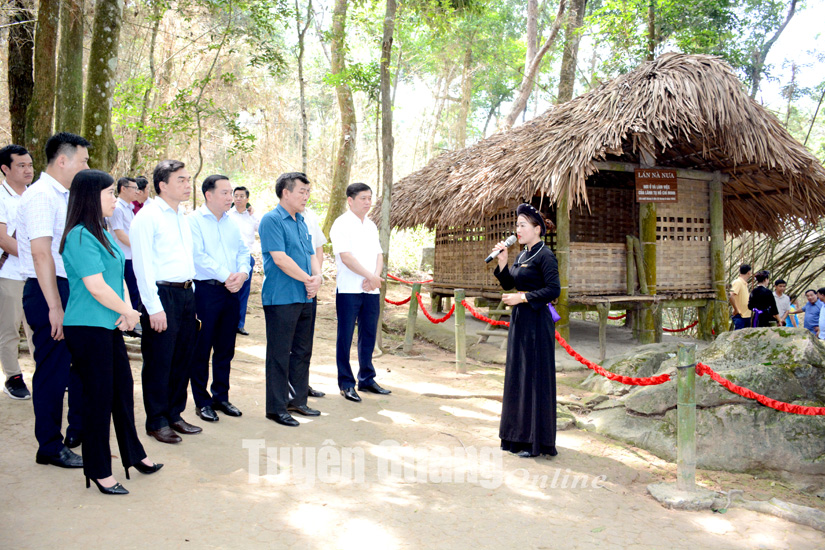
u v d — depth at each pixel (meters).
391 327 10.66
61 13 7.16
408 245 18.72
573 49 14.09
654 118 6.89
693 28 14.80
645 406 5.02
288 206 4.78
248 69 17.41
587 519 3.39
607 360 6.47
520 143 8.13
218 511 3.18
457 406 5.56
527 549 2.99
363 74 11.95
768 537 3.30
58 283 3.77
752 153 7.27
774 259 12.16
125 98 11.05
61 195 3.71
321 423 4.79
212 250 4.62
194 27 15.02
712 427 4.59
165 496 3.31
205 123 15.59
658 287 8.56
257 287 12.13
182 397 4.32
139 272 3.75
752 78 17.17
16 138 7.86
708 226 9.00
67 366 3.64
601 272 8.33
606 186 10.82
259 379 6.04
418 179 11.09
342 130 15.29
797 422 4.36
